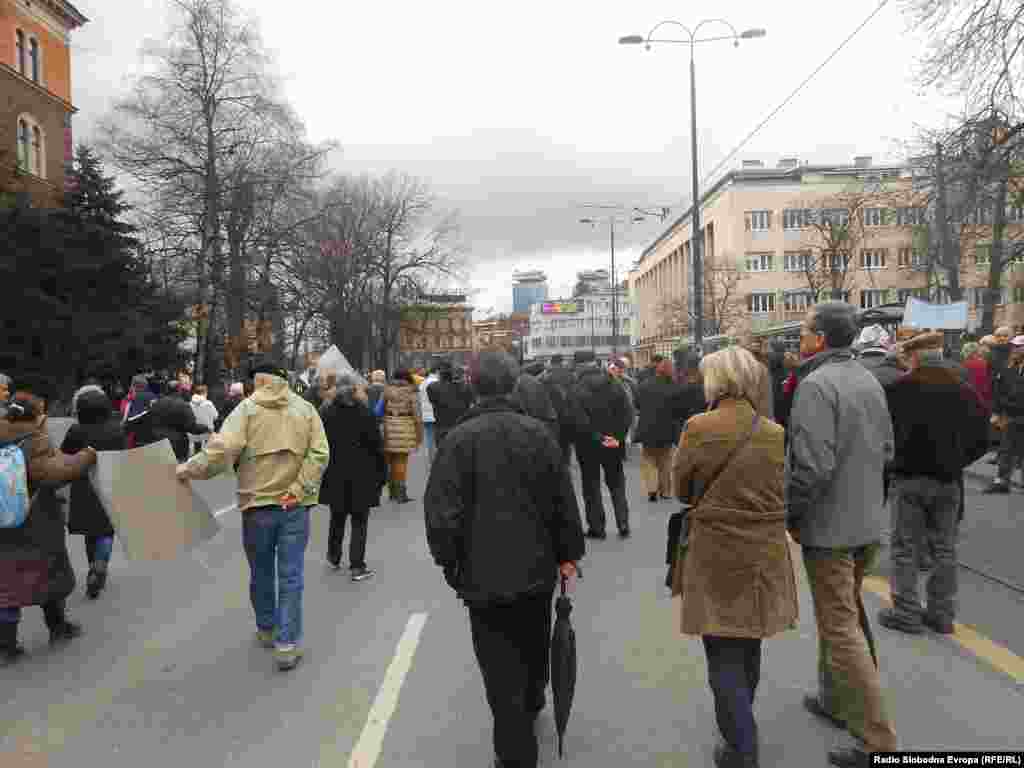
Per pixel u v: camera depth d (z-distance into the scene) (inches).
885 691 168.1
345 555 317.1
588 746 147.2
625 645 201.3
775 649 197.5
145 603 256.4
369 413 279.7
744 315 2284.7
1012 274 1546.5
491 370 137.4
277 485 194.2
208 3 1227.9
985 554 280.2
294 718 163.9
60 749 153.6
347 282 1956.2
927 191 569.3
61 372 1005.2
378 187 2046.0
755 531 128.6
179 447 377.7
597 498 332.8
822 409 138.4
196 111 1226.0
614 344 1731.1
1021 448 395.9
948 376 196.1
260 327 1359.5
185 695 178.2
